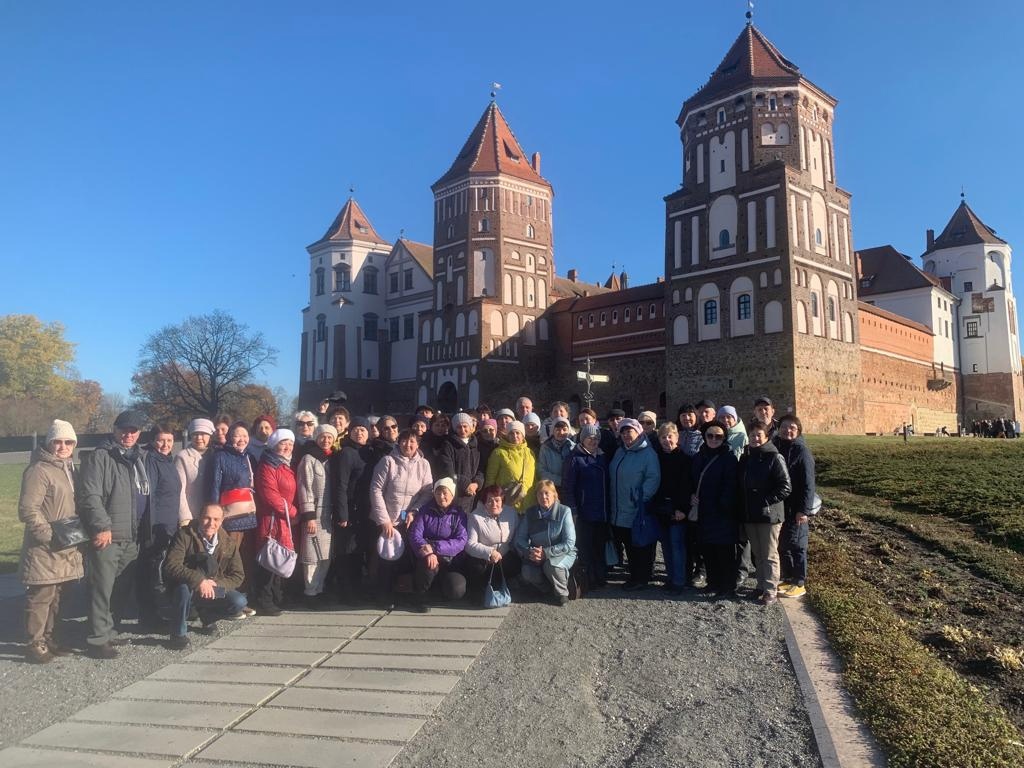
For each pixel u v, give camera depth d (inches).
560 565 352.5
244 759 208.7
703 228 1592.0
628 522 375.2
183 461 343.9
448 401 2182.6
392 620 339.0
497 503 360.5
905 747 194.1
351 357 2659.9
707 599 357.1
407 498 368.2
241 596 334.0
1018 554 402.6
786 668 263.6
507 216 2177.7
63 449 298.0
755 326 1492.4
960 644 281.1
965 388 2640.3
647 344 1939.0
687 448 399.5
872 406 1822.1
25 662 290.8
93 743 220.7
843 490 682.8
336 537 368.2
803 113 1533.0
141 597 331.3
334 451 377.7
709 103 1595.7
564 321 2182.6
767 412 374.3
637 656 281.7
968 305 2659.9
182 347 2738.7
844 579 373.4
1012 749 193.0
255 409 3203.7
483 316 2092.8
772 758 200.1
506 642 302.2
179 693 258.1
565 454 392.8
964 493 556.4
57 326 3548.2
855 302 1622.8
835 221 1593.3
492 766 202.2
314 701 247.9
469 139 2306.8
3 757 212.8
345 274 2699.3
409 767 202.4
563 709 236.8
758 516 343.3
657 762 200.7
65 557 293.1
